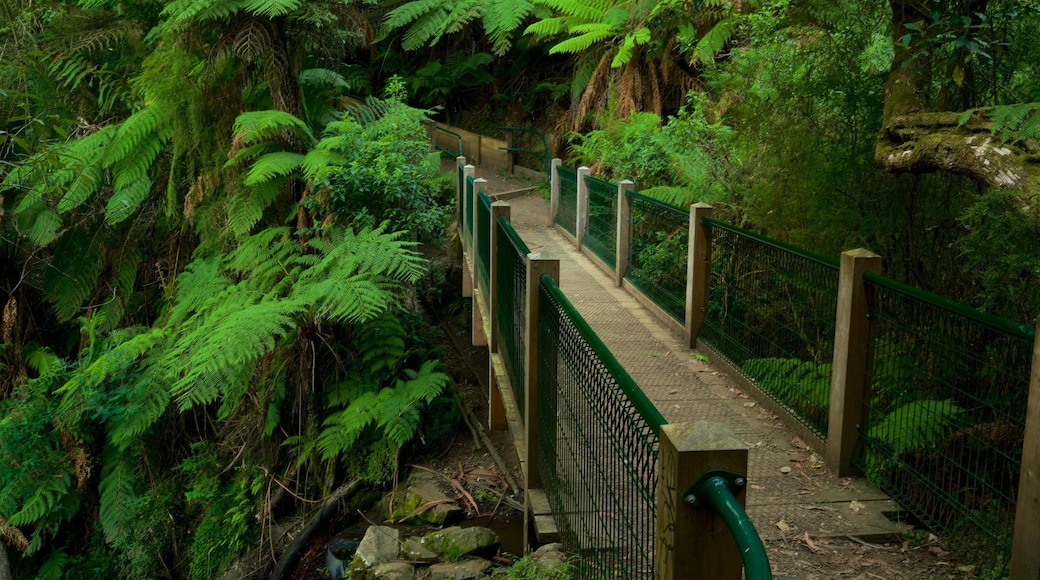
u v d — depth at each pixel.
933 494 3.98
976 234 4.39
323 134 10.39
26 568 9.73
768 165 7.30
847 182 6.10
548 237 11.93
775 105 6.65
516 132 18.52
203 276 9.21
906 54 4.99
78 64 10.63
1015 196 3.63
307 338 8.34
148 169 10.87
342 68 18.94
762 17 6.88
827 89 6.12
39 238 10.10
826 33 6.19
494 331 6.73
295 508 8.38
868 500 4.23
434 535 6.05
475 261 8.62
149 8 10.66
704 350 6.70
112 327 10.59
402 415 7.78
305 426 8.67
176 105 9.59
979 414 3.88
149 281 11.52
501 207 6.59
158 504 9.25
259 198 9.15
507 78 19.91
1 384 10.79
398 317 9.61
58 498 9.27
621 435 2.88
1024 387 3.58
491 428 6.98
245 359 7.77
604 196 9.76
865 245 6.17
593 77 13.70
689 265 6.82
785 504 4.19
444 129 19.53
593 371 3.31
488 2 14.48
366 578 5.72
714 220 6.50
